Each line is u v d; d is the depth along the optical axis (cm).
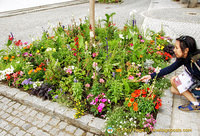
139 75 292
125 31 454
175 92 272
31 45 409
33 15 1040
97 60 325
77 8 1236
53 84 301
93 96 265
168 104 257
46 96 286
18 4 1370
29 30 696
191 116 240
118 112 238
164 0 1591
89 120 236
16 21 884
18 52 389
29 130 242
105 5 1354
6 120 262
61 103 270
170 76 327
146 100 234
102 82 279
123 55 346
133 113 230
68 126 245
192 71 222
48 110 265
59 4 1420
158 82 297
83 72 308
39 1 1479
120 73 290
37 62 359
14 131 241
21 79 321
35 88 301
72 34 459
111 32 473
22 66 347
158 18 827
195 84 231
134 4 1376
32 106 285
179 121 232
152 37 459
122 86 268
